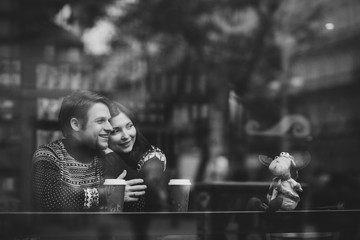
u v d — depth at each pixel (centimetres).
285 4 866
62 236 208
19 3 659
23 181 484
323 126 787
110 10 750
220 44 847
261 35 867
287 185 227
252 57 862
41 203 229
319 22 854
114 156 247
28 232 206
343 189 621
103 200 229
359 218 232
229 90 820
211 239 219
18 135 570
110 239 212
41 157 235
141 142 260
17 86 638
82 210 228
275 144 714
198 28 834
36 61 661
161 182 254
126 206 241
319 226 227
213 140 770
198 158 740
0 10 657
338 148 764
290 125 762
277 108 821
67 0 689
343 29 834
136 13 782
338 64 841
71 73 685
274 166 227
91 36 729
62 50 685
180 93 791
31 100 624
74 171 237
